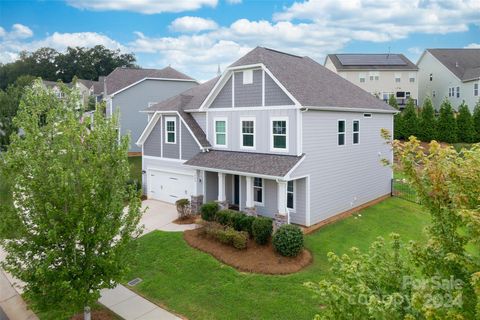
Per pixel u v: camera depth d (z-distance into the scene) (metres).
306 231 15.73
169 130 21.36
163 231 16.17
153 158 22.56
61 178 7.58
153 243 14.77
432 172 4.45
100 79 58.91
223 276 11.74
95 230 8.26
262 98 17.25
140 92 34.59
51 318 9.89
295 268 12.00
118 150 8.72
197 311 9.97
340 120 18.19
